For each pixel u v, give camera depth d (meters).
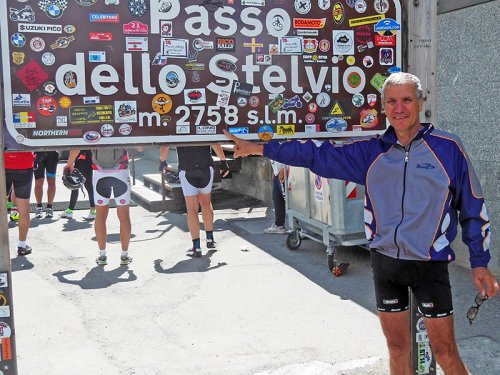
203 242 8.50
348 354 4.84
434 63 3.77
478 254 3.05
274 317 5.66
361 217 6.71
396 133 3.14
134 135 3.29
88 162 10.04
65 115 3.17
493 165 6.07
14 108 3.09
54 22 3.11
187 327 5.48
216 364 4.72
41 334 5.38
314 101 3.57
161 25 3.27
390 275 3.21
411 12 3.69
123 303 6.12
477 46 6.16
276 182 8.68
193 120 3.38
